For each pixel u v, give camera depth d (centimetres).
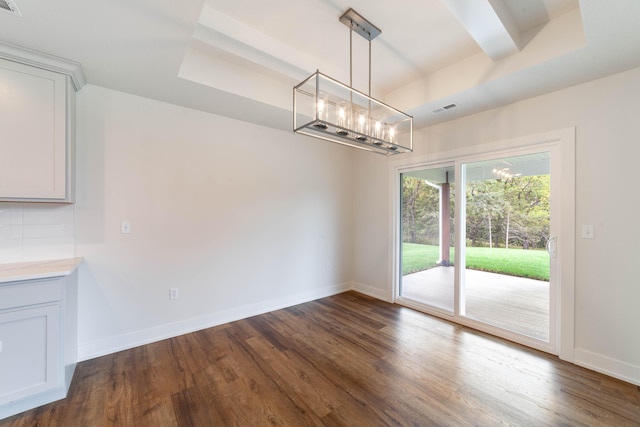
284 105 283
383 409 172
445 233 332
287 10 189
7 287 157
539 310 255
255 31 211
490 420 163
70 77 200
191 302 285
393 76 273
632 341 201
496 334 276
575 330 227
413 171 366
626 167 204
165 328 269
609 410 170
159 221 265
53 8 142
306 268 387
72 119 209
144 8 146
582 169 224
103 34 166
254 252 332
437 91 261
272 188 348
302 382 199
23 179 180
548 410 171
